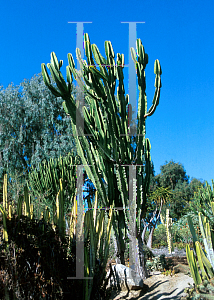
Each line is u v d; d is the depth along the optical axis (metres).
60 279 3.60
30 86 19.12
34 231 3.57
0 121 17.78
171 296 4.90
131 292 5.45
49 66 5.42
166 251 12.59
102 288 4.21
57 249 3.70
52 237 3.68
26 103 18.36
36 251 3.51
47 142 18.09
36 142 18.11
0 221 3.48
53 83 18.88
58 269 3.64
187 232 12.74
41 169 11.40
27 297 3.28
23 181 11.96
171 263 7.80
